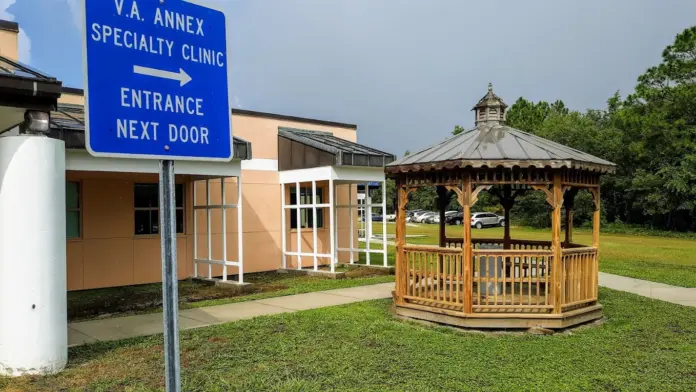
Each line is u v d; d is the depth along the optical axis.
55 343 5.74
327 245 16.25
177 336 2.55
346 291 10.99
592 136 42.41
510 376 5.50
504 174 7.48
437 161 7.58
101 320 8.35
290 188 15.39
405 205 8.52
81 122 9.63
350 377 5.41
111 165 9.34
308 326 7.56
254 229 14.38
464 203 7.54
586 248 8.09
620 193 42.31
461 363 5.92
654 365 5.94
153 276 12.66
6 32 10.89
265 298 10.16
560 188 7.46
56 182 5.88
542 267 9.62
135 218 12.50
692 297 10.73
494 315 7.46
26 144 5.67
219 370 5.62
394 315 8.45
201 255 13.34
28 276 5.62
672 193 36.22
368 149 14.66
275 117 14.95
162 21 2.72
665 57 39.62
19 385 5.28
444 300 7.94
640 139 40.03
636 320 8.36
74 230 11.54
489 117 8.88
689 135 37.47
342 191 16.67
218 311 8.88
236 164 11.22
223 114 2.96
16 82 5.52
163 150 2.66
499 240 10.65
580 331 7.58
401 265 8.48
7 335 5.61
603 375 5.55
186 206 13.12
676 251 22.20
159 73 2.68
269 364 5.83
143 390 5.05
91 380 5.41
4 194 5.65
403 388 5.10
